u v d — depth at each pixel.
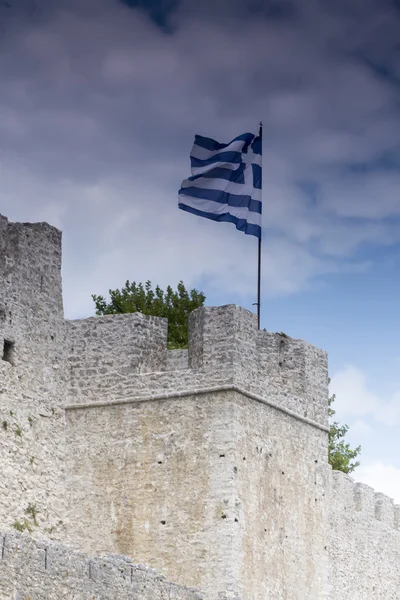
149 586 41.03
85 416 47.50
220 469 45.66
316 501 49.91
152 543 45.72
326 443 51.09
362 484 57.94
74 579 37.97
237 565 45.00
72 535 46.47
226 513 45.22
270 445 47.84
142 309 71.38
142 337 48.22
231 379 46.38
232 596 44.50
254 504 46.41
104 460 46.94
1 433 44.66
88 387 47.78
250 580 45.53
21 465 45.28
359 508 57.47
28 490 45.38
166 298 72.25
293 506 48.50
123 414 47.22
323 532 49.97
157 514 45.94
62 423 47.50
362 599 56.09
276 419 48.50
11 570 35.84
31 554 36.66
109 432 47.16
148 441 46.69
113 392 47.50
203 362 46.84
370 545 57.78
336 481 55.22
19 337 46.16
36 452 46.06
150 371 48.25
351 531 56.09
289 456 48.81
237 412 46.34
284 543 47.66
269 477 47.50
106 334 48.16
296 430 49.53
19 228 46.97
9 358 45.75
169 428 46.59
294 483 48.81
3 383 45.09
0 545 35.69
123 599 39.75
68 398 47.81
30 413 46.09
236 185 51.06
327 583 49.56
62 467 47.09
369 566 57.31
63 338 48.25
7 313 45.81
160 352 48.84
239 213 50.88
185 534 45.47
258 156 51.84
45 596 36.81
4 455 44.62
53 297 48.03
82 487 46.84
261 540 46.47
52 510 46.28
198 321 47.53
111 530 46.25
